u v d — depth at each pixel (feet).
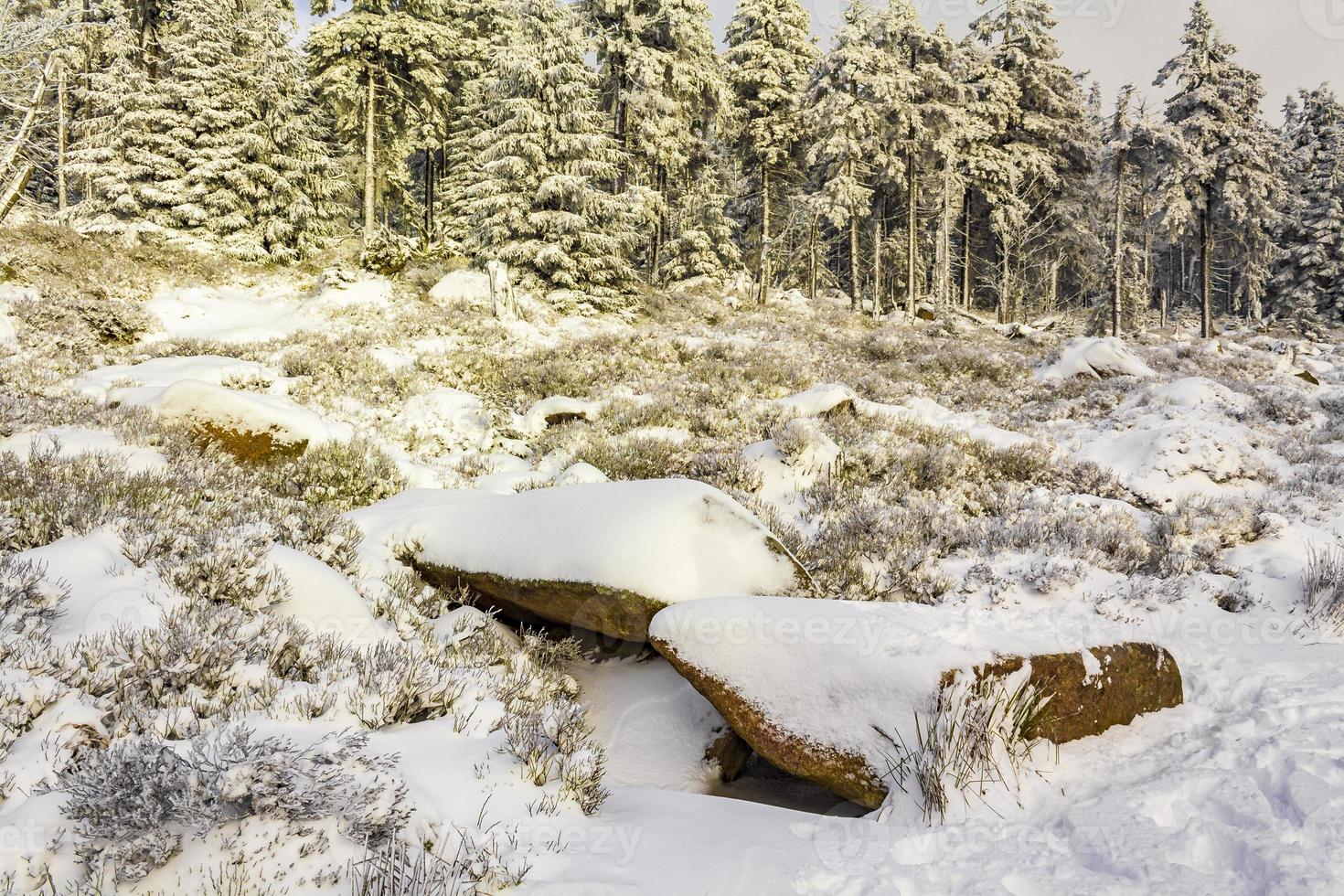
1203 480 34.99
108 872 7.61
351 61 89.61
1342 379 66.90
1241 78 115.85
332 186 96.48
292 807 8.61
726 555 17.10
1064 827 10.06
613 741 14.80
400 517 21.89
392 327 58.29
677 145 99.14
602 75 95.35
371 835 8.68
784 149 112.98
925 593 21.67
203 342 48.34
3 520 15.19
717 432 37.73
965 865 9.27
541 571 17.49
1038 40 124.88
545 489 20.22
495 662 16.35
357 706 12.14
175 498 18.99
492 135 77.92
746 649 13.82
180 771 8.38
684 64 96.37
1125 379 58.80
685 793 12.64
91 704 10.68
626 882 8.75
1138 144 113.39
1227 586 23.18
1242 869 8.82
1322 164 153.07
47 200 104.83
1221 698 15.14
